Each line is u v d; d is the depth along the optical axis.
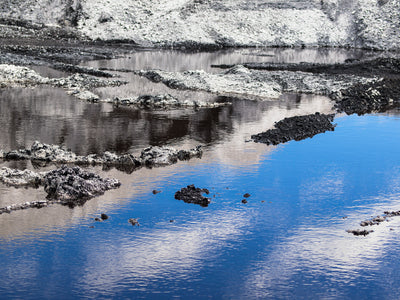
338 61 62.03
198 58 62.31
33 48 59.38
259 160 24.30
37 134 26.78
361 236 16.98
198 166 23.02
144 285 13.88
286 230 17.25
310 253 15.80
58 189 19.12
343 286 14.12
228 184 21.11
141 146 25.44
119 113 32.50
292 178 22.14
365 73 51.88
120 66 52.69
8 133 26.77
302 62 58.28
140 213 18.08
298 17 88.19
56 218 17.47
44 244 15.72
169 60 59.47
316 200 19.92
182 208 18.62
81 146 25.03
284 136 28.20
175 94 39.69
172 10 85.50
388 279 14.51
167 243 16.08
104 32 75.25
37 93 37.53
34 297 13.20
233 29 82.56
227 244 16.17
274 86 43.44
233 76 47.16
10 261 14.72
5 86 39.62
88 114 31.77
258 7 89.81
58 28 75.25
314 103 38.31
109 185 20.23
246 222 17.75
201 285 13.97
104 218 17.52
